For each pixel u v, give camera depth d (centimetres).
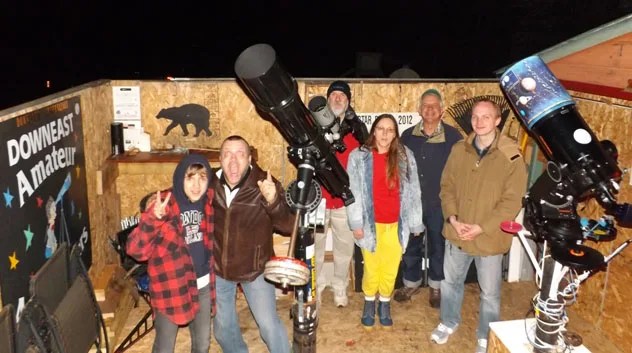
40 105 284
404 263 440
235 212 291
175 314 277
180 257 275
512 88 245
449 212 352
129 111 452
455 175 352
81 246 355
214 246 301
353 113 377
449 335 393
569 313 425
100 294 358
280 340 305
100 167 407
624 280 371
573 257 226
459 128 491
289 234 298
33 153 274
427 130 405
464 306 435
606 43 378
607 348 378
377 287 397
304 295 259
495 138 330
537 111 237
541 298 256
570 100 237
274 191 271
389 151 360
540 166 465
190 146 468
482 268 345
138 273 363
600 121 390
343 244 406
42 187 285
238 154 280
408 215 369
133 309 414
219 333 320
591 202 392
